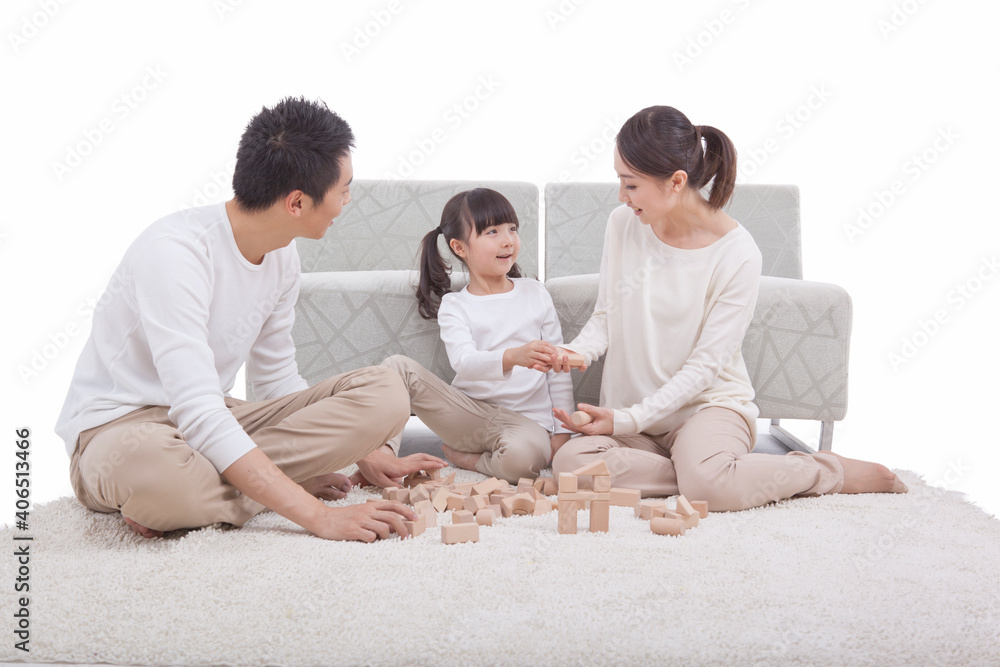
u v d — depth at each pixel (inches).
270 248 69.8
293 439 70.4
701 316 84.0
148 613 53.7
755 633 52.0
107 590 56.4
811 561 63.1
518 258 112.4
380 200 113.0
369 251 112.6
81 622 52.7
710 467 76.6
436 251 94.0
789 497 79.7
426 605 54.6
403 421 72.6
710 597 56.3
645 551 64.3
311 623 52.7
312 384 97.9
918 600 56.8
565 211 115.4
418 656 50.1
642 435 86.4
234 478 63.5
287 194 65.4
